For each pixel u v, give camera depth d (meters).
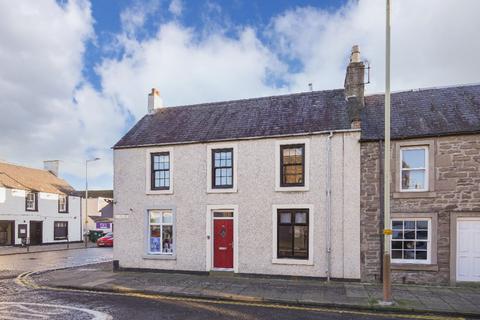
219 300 10.87
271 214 14.09
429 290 11.59
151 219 16.06
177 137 16.00
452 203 12.38
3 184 29.28
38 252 26.22
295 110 15.68
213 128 15.95
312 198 13.65
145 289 11.98
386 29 10.27
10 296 11.31
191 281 13.35
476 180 12.26
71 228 35.97
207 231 14.89
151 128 17.45
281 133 14.25
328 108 15.17
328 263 13.20
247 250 14.26
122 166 16.58
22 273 15.72
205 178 15.16
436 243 12.41
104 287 12.36
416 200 12.72
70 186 38.12
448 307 9.59
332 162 13.57
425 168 12.84
